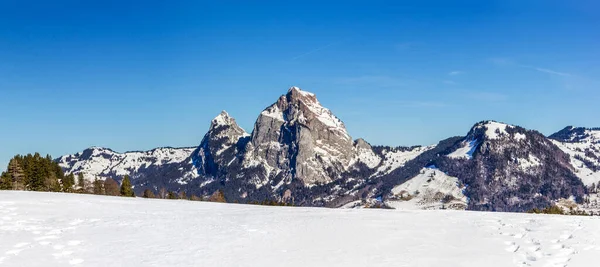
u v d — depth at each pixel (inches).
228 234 1042.1
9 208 1440.7
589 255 813.9
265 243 944.3
